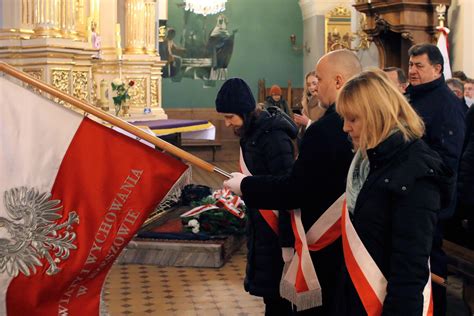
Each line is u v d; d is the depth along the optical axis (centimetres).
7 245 286
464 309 488
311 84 432
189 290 544
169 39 1939
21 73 286
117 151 298
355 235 230
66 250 291
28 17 754
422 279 215
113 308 495
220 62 1981
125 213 297
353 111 225
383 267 227
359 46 1152
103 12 1012
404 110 227
